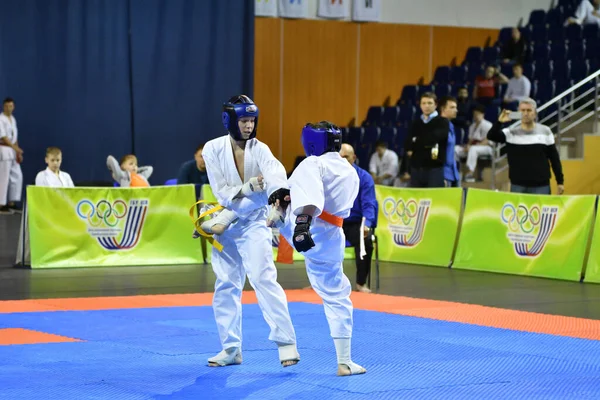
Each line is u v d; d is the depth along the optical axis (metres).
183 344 8.75
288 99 29.16
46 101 25.05
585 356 8.28
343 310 7.23
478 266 16.12
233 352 7.69
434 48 30.91
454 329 9.83
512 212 15.77
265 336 9.23
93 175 25.62
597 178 20.89
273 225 7.07
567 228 14.98
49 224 15.56
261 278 7.46
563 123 22.97
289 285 13.93
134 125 25.97
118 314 10.73
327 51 29.53
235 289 7.65
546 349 8.62
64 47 25.12
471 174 22.25
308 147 7.20
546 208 15.30
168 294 12.66
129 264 16.11
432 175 16.86
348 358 7.28
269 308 7.52
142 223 16.31
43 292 12.67
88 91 25.44
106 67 25.59
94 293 12.69
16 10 24.55
